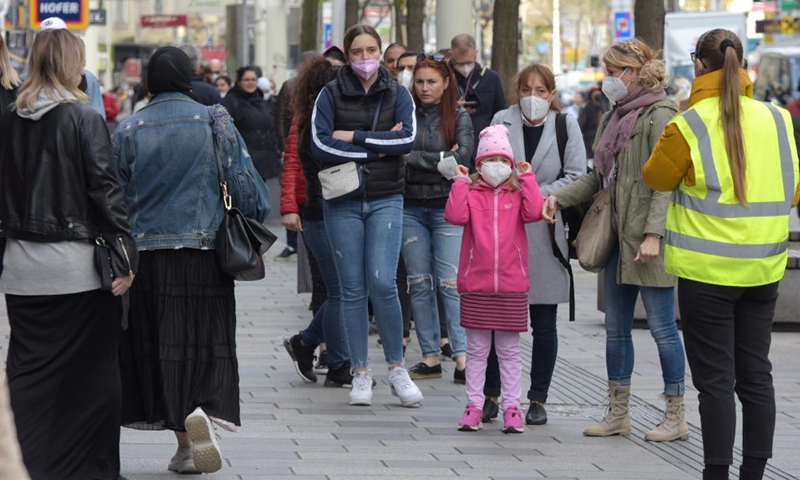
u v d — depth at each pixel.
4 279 14.57
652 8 34.91
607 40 184.00
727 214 14.80
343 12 46.91
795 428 19.81
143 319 15.70
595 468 17.05
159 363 15.55
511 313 18.88
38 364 14.50
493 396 19.91
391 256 20.27
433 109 22.36
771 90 104.31
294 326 29.06
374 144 19.70
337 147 19.72
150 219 15.60
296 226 23.45
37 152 14.31
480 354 19.27
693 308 14.96
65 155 14.28
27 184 14.34
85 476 14.66
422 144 22.33
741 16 100.88
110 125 65.75
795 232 32.09
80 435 14.62
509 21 41.50
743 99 15.05
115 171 14.56
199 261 15.66
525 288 18.91
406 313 26.67
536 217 18.67
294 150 23.33
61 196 14.30
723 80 14.88
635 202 18.12
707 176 14.80
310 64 20.97
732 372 14.96
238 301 33.31
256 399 21.20
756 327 15.19
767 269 14.85
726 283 14.77
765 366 15.16
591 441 18.75
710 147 14.82
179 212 15.55
